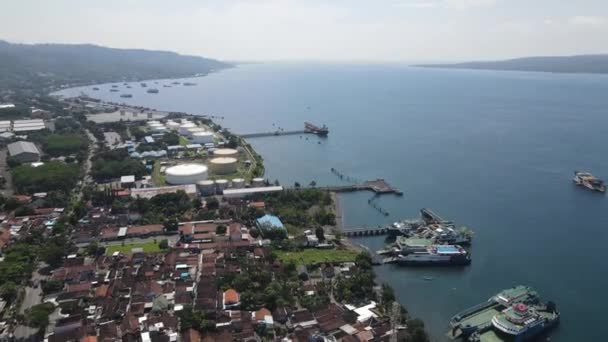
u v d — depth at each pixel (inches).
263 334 4677.7
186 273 5920.3
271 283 5546.3
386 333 4707.2
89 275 5821.9
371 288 5629.9
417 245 6825.8
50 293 5423.2
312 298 5334.6
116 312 4980.3
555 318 5118.1
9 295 5231.3
